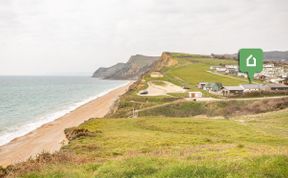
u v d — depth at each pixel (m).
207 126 68.88
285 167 16.36
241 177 15.26
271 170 16.11
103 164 20.44
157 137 51.47
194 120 78.56
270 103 110.19
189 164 17.45
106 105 156.12
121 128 68.44
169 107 115.81
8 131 91.25
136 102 131.62
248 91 138.50
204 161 18.72
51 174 18.09
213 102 115.50
